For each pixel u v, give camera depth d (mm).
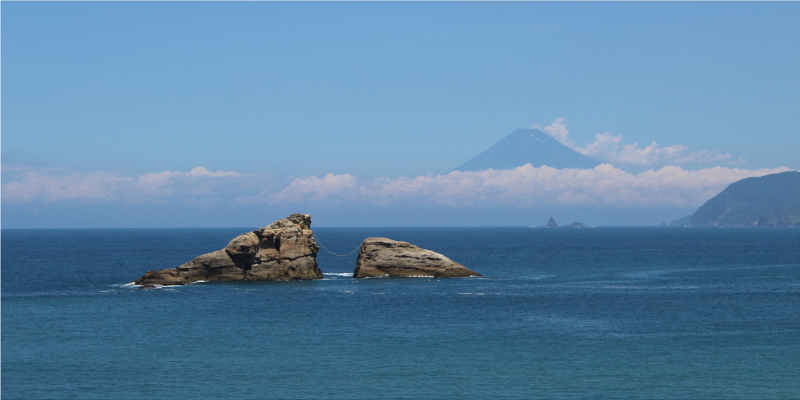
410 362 52906
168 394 44969
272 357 54469
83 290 97375
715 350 57031
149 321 70188
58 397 44375
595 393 45344
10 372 50031
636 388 46406
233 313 75312
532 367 51531
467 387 46594
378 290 97125
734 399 44219
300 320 71000
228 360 53438
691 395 45000
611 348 57781
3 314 74438
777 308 79875
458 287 101750
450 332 64688
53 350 56781
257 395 44812
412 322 70000
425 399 44094
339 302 84312
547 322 70188
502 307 80625
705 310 78375
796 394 45156
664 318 72812
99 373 49812
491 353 55938
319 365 52062
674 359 53969
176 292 94062
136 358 54062
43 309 78062
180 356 54750
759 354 55562
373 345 58812
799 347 58156
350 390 45875
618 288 101375
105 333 63844
